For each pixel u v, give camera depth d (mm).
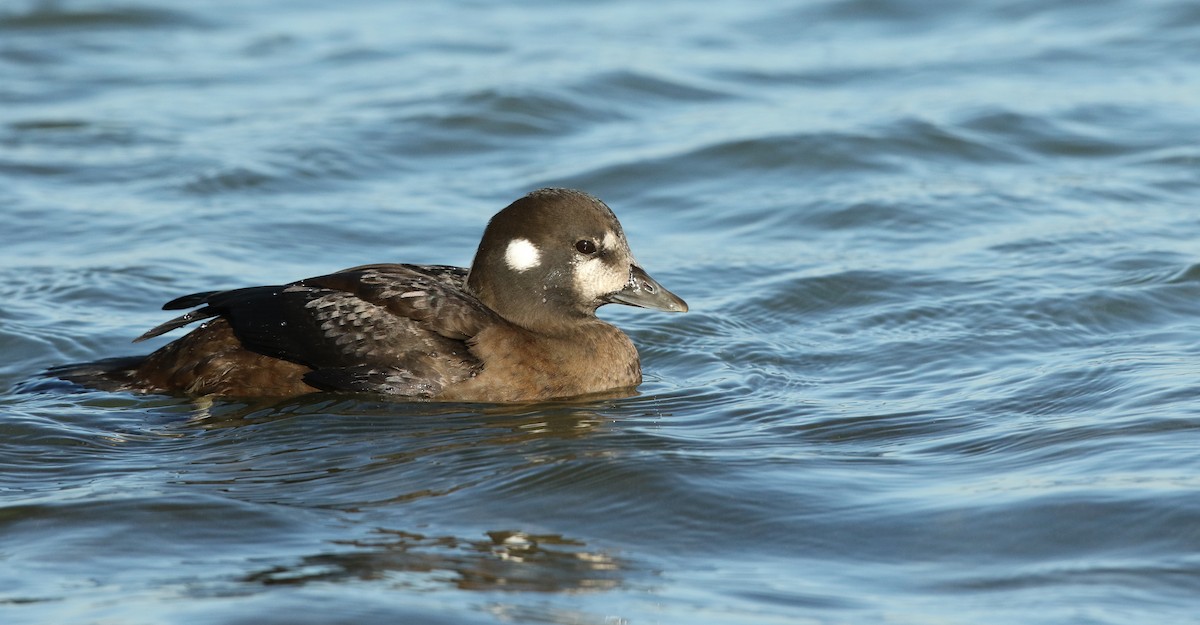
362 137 20141
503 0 28344
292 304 11891
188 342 12125
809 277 15086
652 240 16859
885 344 13273
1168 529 8625
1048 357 12633
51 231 16547
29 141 19922
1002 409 11234
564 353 12055
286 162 18938
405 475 10062
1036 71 23125
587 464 10055
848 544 8742
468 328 11875
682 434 10898
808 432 10898
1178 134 19859
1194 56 23516
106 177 18531
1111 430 10367
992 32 25484
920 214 17109
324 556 8664
